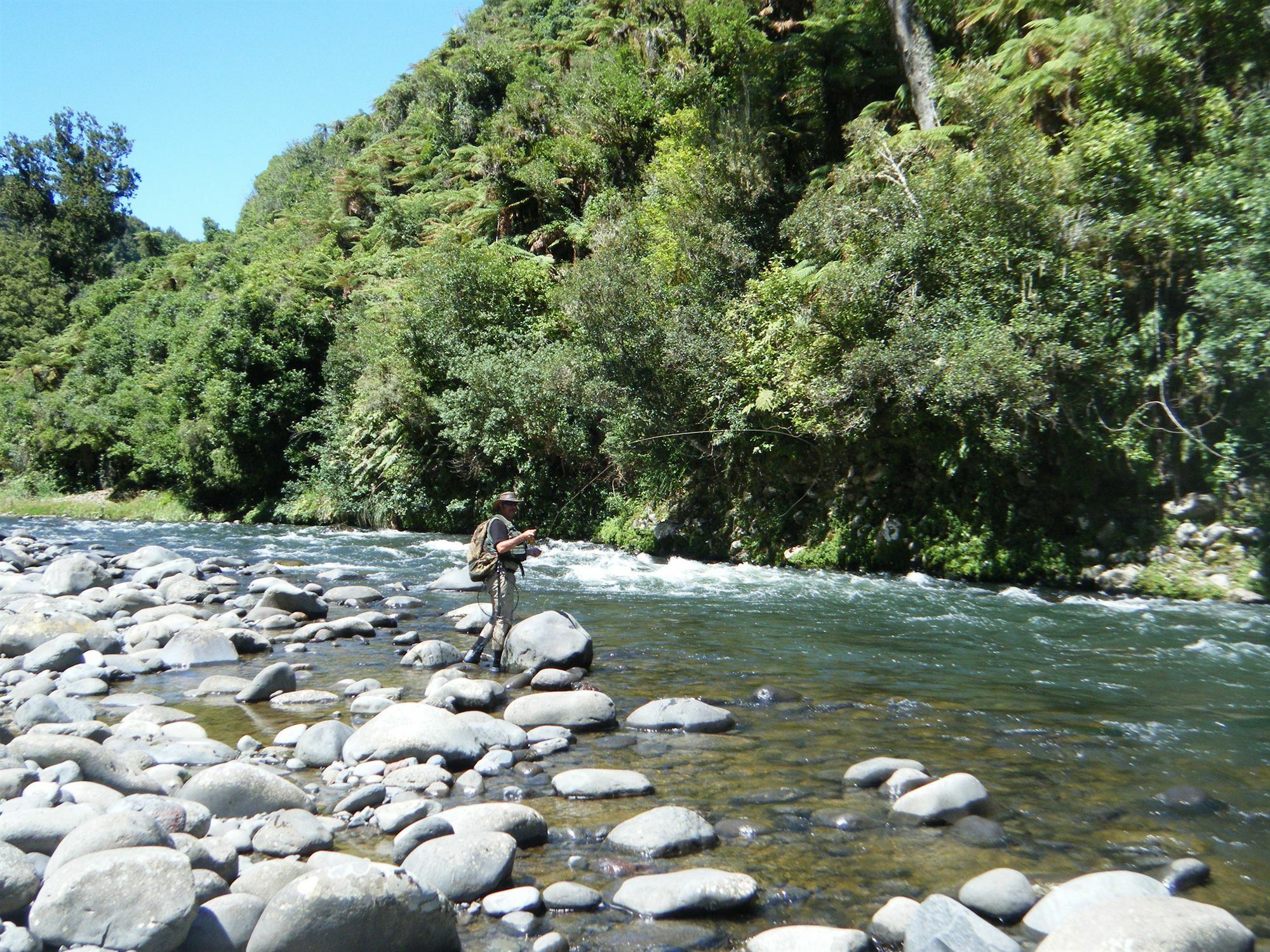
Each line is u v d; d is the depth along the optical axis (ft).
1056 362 40.01
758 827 14.01
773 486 54.54
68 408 139.85
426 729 17.46
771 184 65.82
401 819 14.06
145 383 137.90
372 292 105.60
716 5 78.74
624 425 59.21
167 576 43.60
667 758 17.49
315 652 28.09
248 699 22.26
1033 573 42.22
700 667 25.62
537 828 13.57
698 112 76.79
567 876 12.42
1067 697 22.09
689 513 58.59
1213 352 37.24
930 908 10.23
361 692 22.63
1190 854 12.98
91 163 279.28
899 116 67.46
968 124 48.44
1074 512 42.45
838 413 46.85
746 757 17.57
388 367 82.38
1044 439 42.80
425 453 82.07
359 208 164.04
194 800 14.21
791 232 52.24
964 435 44.96
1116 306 41.11
